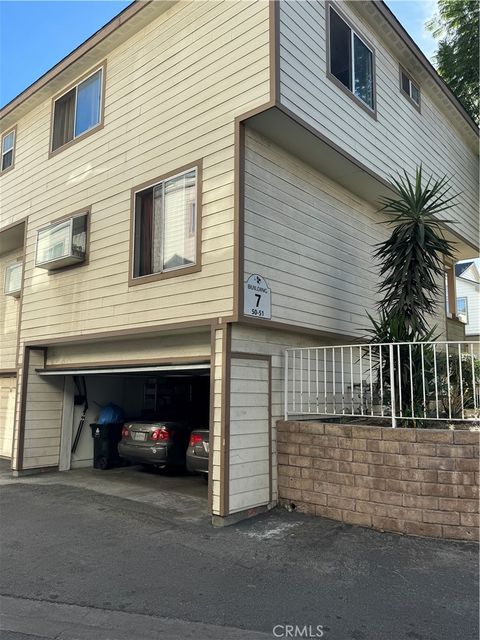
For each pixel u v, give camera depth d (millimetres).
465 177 12891
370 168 8391
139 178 8023
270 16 6457
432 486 5504
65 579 4578
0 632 3727
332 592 4227
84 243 8953
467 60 17781
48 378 10258
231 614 3887
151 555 5109
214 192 6742
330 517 6160
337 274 8500
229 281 6359
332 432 6254
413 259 7355
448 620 3748
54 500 7516
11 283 12734
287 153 7496
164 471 9883
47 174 10258
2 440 12484
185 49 7547
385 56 9422
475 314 26422
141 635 3627
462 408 6211
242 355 6457
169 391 11312
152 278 7430
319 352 7984
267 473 6621
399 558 4914
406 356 6473
